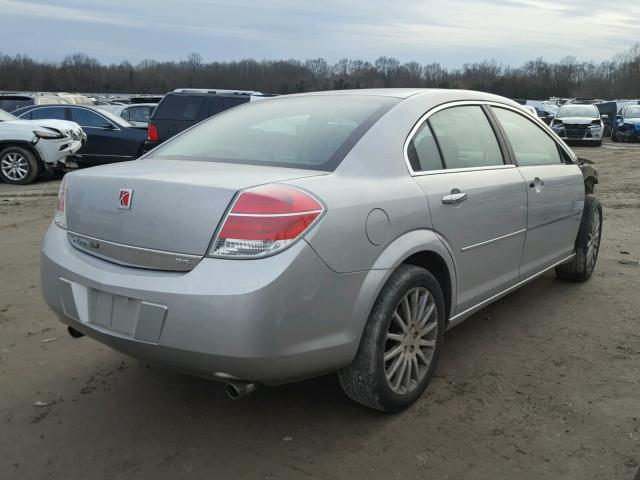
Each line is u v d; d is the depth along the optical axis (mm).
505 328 4395
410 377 3205
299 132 3322
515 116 4465
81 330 2945
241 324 2449
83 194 2986
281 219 2521
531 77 79188
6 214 8859
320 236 2611
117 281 2699
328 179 2836
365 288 2830
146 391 3443
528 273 4336
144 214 2701
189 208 2604
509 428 3047
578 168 5066
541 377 3607
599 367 3742
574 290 5273
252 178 2719
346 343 2791
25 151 12156
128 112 19422
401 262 3002
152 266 2672
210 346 2494
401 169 3182
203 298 2479
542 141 4734
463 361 3830
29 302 4863
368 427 3061
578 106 25766
